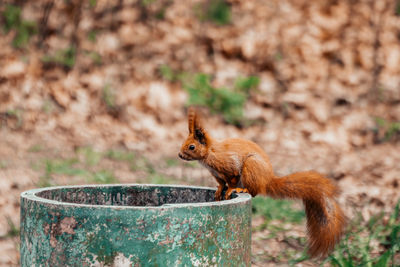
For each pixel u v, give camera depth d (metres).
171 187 4.43
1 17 13.79
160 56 13.56
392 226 6.44
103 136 11.47
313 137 11.73
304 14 14.47
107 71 13.04
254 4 14.74
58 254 3.19
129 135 11.62
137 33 13.96
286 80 13.17
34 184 8.36
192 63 13.53
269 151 11.08
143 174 9.23
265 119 12.28
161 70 13.15
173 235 3.15
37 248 3.30
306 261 5.97
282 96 12.75
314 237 4.59
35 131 11.30
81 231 3.13
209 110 12.38
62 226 3.17
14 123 11.40
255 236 6.77
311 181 4.56
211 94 12.60
